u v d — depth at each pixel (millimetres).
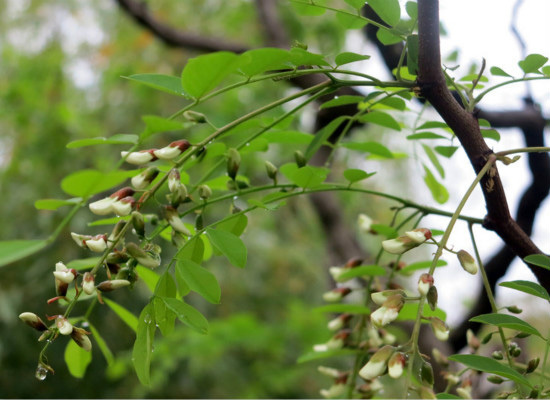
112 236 632
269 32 1498
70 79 3066
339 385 745
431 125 752
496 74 671
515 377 600
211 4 2424
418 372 585
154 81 631
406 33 674
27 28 3217
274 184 699
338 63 639
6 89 2760
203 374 2666
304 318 2229
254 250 3137
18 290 2633
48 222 2537
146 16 1450
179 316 619
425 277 597
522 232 656
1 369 2756
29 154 2676
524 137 979
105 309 2641
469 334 719
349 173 692
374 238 2320
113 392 2865
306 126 1585
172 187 634
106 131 2918
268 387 2566
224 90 625
